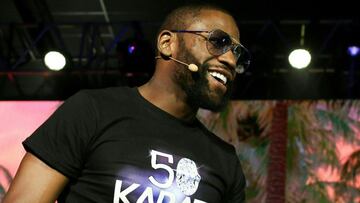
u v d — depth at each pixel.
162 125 1.71
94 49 7.26
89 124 1.63
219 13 1.82
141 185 1.59
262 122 5.36
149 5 6.67
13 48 7.03
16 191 1.54
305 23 6.36
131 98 1.74
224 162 1.79
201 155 1.73
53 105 5.50
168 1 6.57
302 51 5.99
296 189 5.16
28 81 7.78
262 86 6.74
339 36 6.36
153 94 1.77
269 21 6.31
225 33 1.76
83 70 6.40
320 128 5.30
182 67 1.76
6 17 6.96
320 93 6.70
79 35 7.09
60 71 6.29
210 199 1.70
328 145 5.25
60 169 1.58
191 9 1.83
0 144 5.39
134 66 6.01
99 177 1.59
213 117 5.39
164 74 1.78
